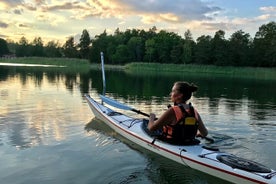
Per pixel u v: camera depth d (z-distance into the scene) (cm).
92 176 468
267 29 7306
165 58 7862
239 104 1279
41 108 1020
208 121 898
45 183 441
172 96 480
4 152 568
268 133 758
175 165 516
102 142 646
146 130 628
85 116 906
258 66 6500
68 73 3306
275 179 405
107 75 3244
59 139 661
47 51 11125
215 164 462
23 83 1880
